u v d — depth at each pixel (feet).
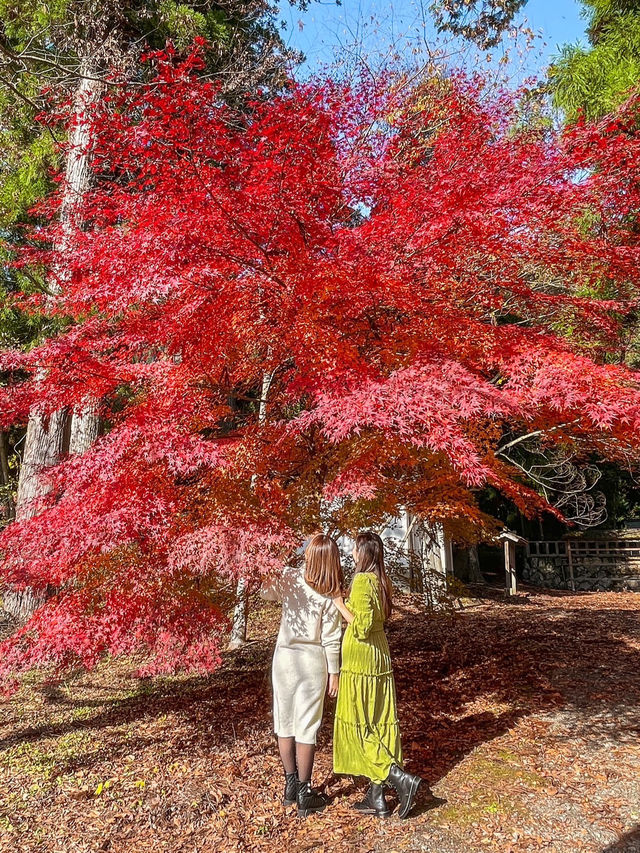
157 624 13.76
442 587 21.97
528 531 64.39
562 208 14.17
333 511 16.88
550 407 13.88
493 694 18.98
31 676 24.67
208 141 12.40
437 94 25.67
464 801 12.01
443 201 13.12
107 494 12.58
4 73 32.45
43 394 13.80
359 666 11.98
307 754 11.98
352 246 13.34
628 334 25.08
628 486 63.62
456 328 14.42
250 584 14.99
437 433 11.00
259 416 17.74
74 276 14.99
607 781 12.53
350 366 12.91
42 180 37.88
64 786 14.12
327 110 13.51
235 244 13.04
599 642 26.07
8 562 13.70
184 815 12.26
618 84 28.84
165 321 14.03
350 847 10.69
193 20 34.17
